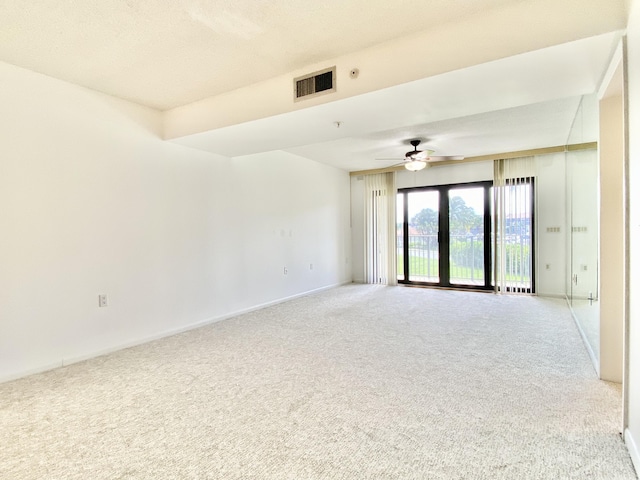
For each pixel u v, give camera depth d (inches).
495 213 238.1
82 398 93.0
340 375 105.3
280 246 218.5
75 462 66.5
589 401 87.2
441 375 104.1
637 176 64.0
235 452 69.0
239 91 127.8
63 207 118.6
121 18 84.4
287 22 87.7
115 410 86.3
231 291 182.9
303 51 102.8
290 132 139.6
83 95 124.5
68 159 120.1
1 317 104.6
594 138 117.6
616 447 68.7
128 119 138.3
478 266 251.0
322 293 247.1
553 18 79.4
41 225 113.3
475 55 87.5
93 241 126.6
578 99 138.6
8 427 79.2
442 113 120.6
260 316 181.9
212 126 135.9
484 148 219.6
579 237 159.0
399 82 97.6
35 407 88.3
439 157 192.7
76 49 98.8
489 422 78.4
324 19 86.9
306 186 244.7
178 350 131.0
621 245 97.7
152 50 100.0
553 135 189.3
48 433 76.5
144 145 143.7
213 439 73.5
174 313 154.3
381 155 234.8
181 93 131.9
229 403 89.0
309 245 246.7
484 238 247.3
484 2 82.0
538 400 88.1
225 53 102.6
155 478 61.9
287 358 120.5
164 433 76.0
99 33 90.9
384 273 285.6
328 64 108.7
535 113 154.3
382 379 102.0
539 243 228.2
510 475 61.4
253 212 198.4
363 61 103.0
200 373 108.8
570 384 97.0
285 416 82.4
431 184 266.1
